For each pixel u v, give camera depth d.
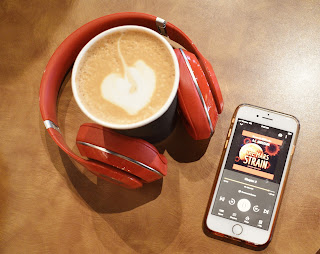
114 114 0.51
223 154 0.63
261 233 0.62
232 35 0.68
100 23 0.57
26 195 0.66
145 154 0.54
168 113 0.55
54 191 0.66
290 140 0.63
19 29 0.69
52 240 0.65
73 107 0.67
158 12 0.68
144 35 0.53
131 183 0.58
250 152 0.64
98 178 0.66
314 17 0.68
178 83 0.50
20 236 0.65
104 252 0.65
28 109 0.68
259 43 0.68
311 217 0.64
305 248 0.63
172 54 0.51
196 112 0.54
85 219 0.66
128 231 0.65
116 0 0.69
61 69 0.60
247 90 0.67
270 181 0.63
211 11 0.68
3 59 0.68
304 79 0.67
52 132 0.55
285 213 0.64
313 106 0.66
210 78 0.55
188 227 0.65
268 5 0.68
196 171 0.65
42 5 0.69
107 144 0.54
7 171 0.67
